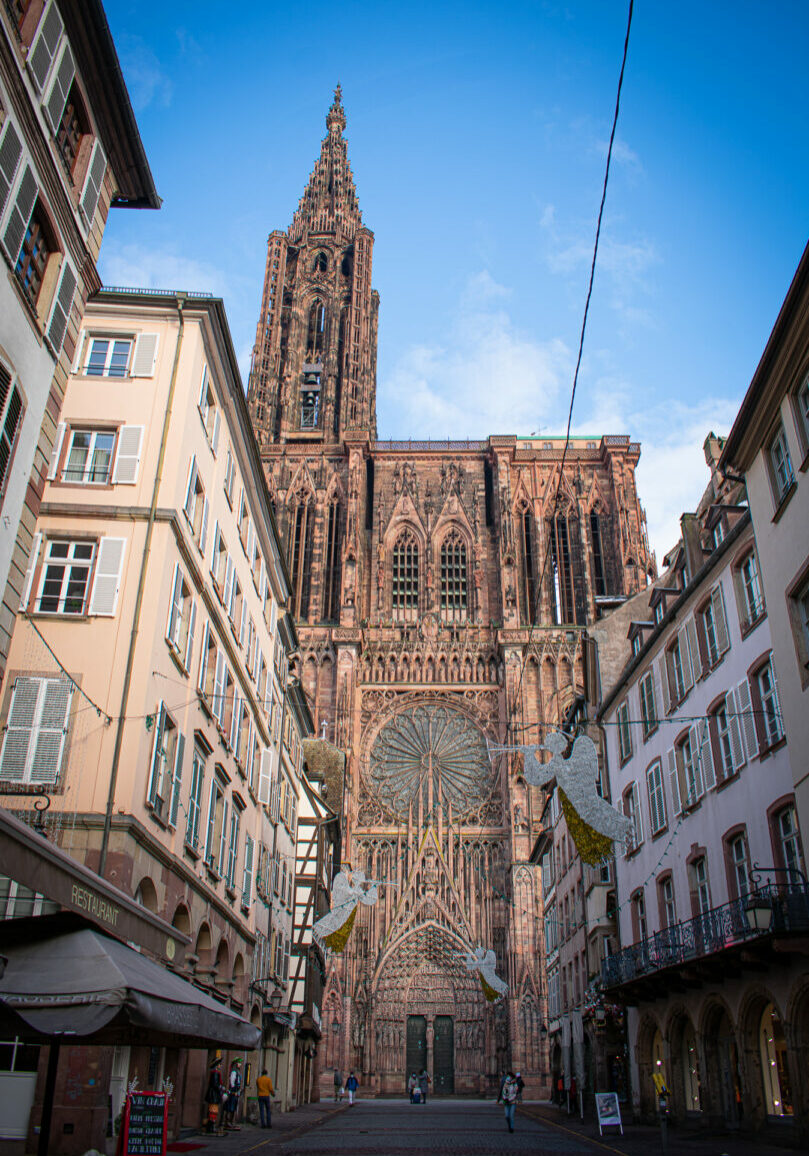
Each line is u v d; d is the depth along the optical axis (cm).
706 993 3284
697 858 3553
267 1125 3572
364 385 12400
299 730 6288
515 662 10069
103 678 2677
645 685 4325
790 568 2812
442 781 9931
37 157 1956
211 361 3409
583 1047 5478
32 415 2005
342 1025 8719
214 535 3519
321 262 13625
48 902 2402
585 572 10731
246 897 4094
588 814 2131
